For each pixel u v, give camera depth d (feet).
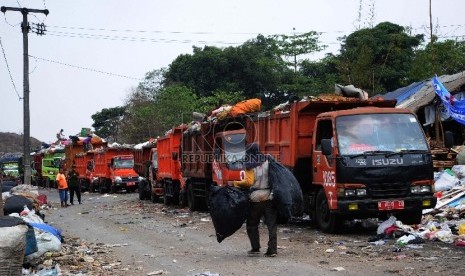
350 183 41.65
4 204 41.45
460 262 29.84
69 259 34.78
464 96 83.25
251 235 34.83
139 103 189.37
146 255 37.11
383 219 46.85
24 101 104.94
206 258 34.58
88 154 150.51
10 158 177.37
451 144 44.47
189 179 74.43
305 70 208.95
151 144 104.22
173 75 195.72
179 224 57.21
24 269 30.37
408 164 42.06
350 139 43.04
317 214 46.62
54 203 102.73
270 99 198.29
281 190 33.40
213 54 188.24
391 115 44.52
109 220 64.90
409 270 28.12
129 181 129.18
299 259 32.71
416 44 157.48
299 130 48.80
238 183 34.42
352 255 33.60
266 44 214.90
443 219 45.96
